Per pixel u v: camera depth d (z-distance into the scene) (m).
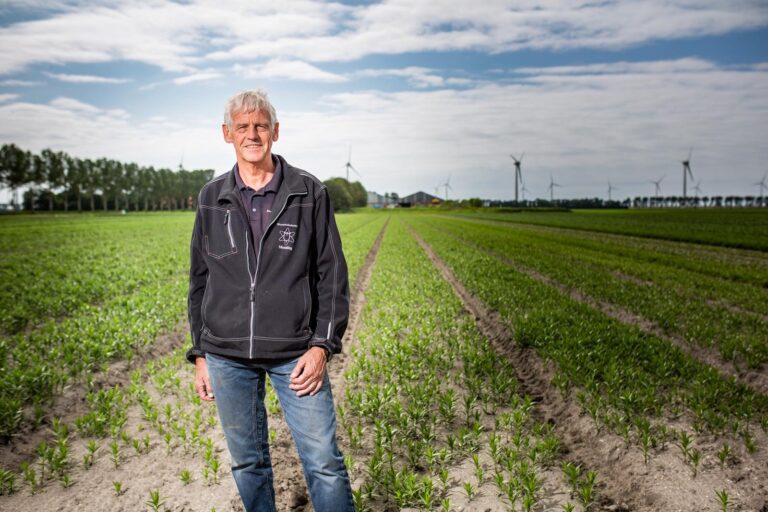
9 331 10.57
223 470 5.06
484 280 16.23
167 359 8.57
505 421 6.05
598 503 4.61
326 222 3.17
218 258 3.06
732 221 65.94
